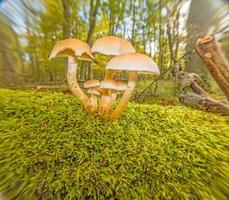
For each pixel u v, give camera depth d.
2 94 0.20
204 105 0.19
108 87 0.12
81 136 0.13
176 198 0.11
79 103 0.17
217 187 0.11
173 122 0.15
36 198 0.11
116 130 0.14
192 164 0.12
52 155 0.12
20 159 0.12
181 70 0.23
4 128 0.14
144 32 0.24
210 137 0.14
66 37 0.24
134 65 0.11
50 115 0.15
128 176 0.11
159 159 0.12
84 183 0.11
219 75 0.16
